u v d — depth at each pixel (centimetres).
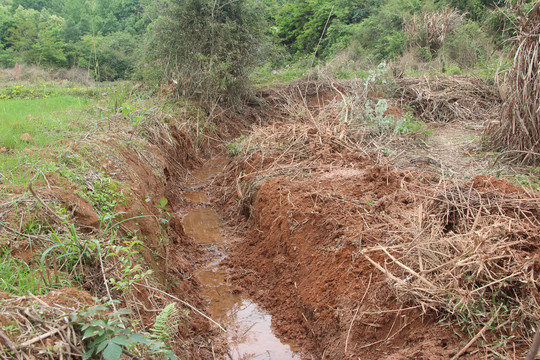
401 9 1981
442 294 359
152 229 519
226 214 786
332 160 730
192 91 1240
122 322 302
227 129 1260
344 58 1781
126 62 2011
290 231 575
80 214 423
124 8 2625
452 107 1102
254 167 799
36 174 446
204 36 1234
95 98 1190
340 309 436
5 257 336
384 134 827
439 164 711
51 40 2009
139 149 717
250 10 1310
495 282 342
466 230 419
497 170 668
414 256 408
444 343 343
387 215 502
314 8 2480
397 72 1312
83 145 597
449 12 1747
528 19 722
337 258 480
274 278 573
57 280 333
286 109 1289
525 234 389
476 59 1509
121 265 392
